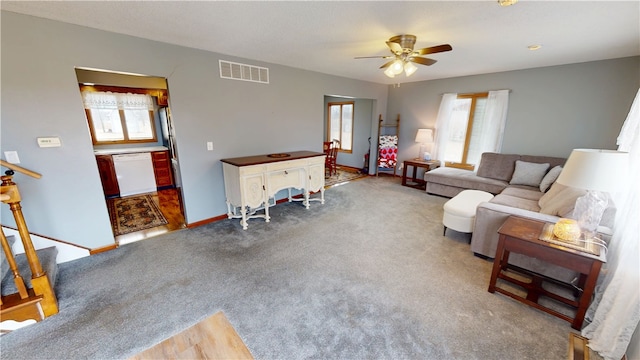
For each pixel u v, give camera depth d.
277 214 3.85
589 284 1.62
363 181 5.95
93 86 4.38
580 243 1.73
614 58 3.46
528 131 4.34
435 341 1.62
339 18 2.20
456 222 2.92
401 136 6.20
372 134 6.37
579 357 1.51
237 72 3.48
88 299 1.98
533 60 3.65
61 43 2.26
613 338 1.49
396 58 2.78
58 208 2.44
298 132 4.45
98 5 1.93
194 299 2.00
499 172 4.34
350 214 3.85
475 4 1.93
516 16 2.14
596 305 1.77
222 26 2.37
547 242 1.76
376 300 1.99
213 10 2.03
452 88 5.16
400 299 2.00
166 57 2.86
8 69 2.09
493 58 3.56
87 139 2.51
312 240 3.00
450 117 5.26
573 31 2.47
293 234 3.16
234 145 3.63
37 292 1.74
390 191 5.12
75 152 2.46
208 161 3.41
